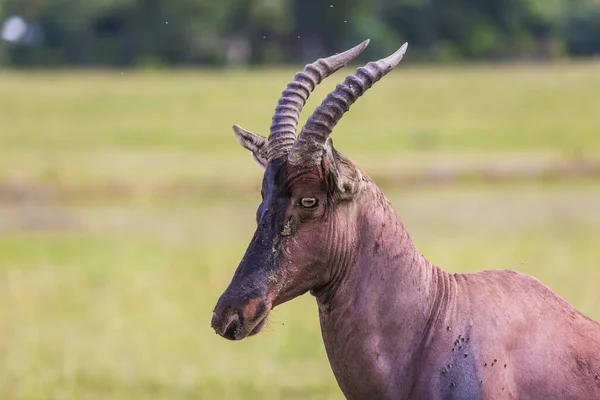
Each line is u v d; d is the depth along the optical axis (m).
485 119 162.75
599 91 183.38
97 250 69.69
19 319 49.56
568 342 19.33
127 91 197.38
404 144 138.25
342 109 19.05
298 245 19.23
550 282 51.88
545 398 19.03
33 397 37.91
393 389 19.70
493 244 67.75
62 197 97.25
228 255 66.25
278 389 37.47
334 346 20.12
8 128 159.38
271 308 19.25
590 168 110.62
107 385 38.94
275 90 198.25
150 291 54.78
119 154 130.12
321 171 19.12
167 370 40.62
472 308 19.72
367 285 19.83
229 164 117.69
